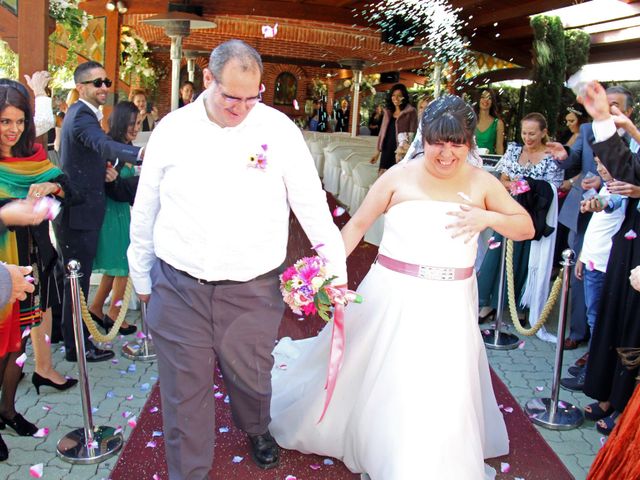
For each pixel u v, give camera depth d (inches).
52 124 162.4
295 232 317.4
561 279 159.8
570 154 194.1
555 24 351.6
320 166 552.7
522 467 129.6
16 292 93.7
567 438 142.7
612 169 125.1
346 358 123.6
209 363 109.8
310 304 111.1
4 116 122.3
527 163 199.8
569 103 363.6
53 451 131.1
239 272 107.7
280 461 127.1
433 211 114.5
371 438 112.6
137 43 518.9
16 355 132.5
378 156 388.5
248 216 105.8
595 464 110.7
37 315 131.6
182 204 105.0
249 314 110.4
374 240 310.7
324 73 845.2
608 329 142.0
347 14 375.2
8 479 120.9
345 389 123.6
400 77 663.8
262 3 371.9
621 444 105.3
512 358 187.0
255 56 97.7
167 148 104.6
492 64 468.1
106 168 168.6
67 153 162.6
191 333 107.2
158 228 108.7
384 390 112.9
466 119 109.8
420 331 113.3
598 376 144.9
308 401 127.4
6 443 133.3
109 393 155.6
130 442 133.5
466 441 107.8
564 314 145.9
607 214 160.1
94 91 163.8
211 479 121.3
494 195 117.9
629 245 136.9
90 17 300.4
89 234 165.8
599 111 121.6
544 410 151.8
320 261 111.6
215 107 101.0
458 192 116.6
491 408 130.2
